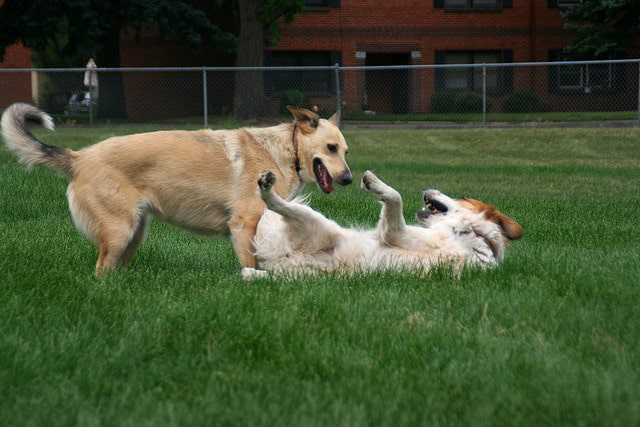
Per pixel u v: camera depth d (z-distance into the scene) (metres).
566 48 29.27
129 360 3.25
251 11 24.89
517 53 30.53
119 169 5.20
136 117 28.62
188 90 28.78
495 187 12.34
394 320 3.91
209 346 3.37
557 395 2.87
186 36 26.27
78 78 26.25
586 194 11.58
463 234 5.28
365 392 2.91
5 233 6.80
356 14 29.66
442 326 3.74
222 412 2.70
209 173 5.43
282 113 26.66
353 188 12.02
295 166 5.86
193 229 5.60
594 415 2.69
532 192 11.77
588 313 3.97
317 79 29.52
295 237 5.09
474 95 28.33
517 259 5.54
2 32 25.36
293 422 2.58
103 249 5.18
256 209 5.47
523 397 2.86
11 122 5.32
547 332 3.73
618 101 29.70
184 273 5.40
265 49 29.45
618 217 8.84
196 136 5.54
